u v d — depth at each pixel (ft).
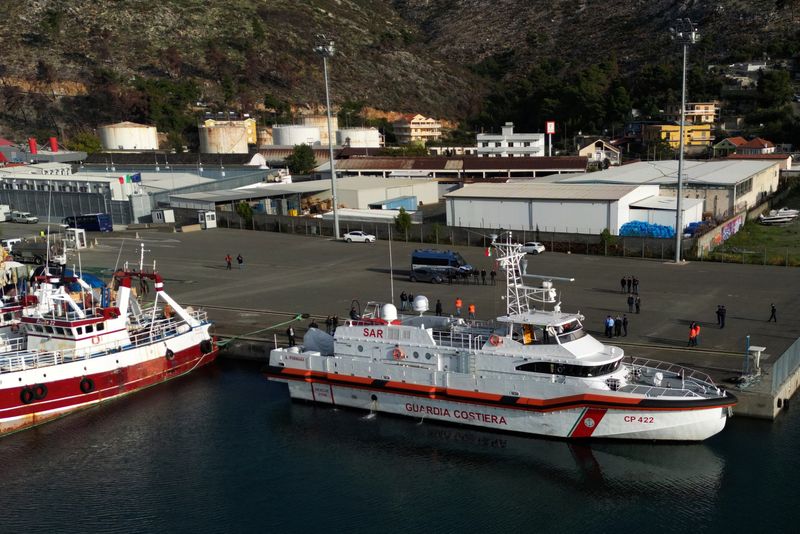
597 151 538.06
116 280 191.21
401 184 374.22
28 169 425.69
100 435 122.11
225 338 155.84
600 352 112.37
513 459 109.19
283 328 161.48
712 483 99.40
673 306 168.76
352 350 125.80
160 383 143.13
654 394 107.45
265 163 465.47
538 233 248.32
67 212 355.15
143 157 495.41
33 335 137.18
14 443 120.67
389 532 92.68
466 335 122.42
